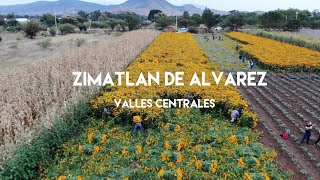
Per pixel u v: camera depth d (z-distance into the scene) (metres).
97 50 36.06
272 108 22.05
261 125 18.84
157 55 35.34
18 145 13.36
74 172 13.05
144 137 16.45
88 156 14.44
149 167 13.34
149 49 40.25
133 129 17.25
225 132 16.73
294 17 103.19
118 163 13.75
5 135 13.88
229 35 75.25
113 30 100.88
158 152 14.59
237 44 55.34
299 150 15.95
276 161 14.58
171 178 12.45
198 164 13.14
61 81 21.59
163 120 18.12
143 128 17.52
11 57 44.84
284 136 17.06
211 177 12.52
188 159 13.89
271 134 17.44
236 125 18.27
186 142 15.37
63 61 28.62
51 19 114.12
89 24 112.31
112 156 14.30
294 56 39.06
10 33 92.94
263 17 93.38
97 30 101.81
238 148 14.74
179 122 17.91
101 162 13.79
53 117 15.75
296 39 56.00
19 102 16.94
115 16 167.25
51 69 25.00
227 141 15.60
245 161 13.57
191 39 57.16
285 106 22.55
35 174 13.28
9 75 22.88
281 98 24.33
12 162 12.55
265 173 12.67
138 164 13.88
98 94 21.38
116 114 17.98
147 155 14.27
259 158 14.08
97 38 70.38
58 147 15.08
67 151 14.76
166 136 16.12
